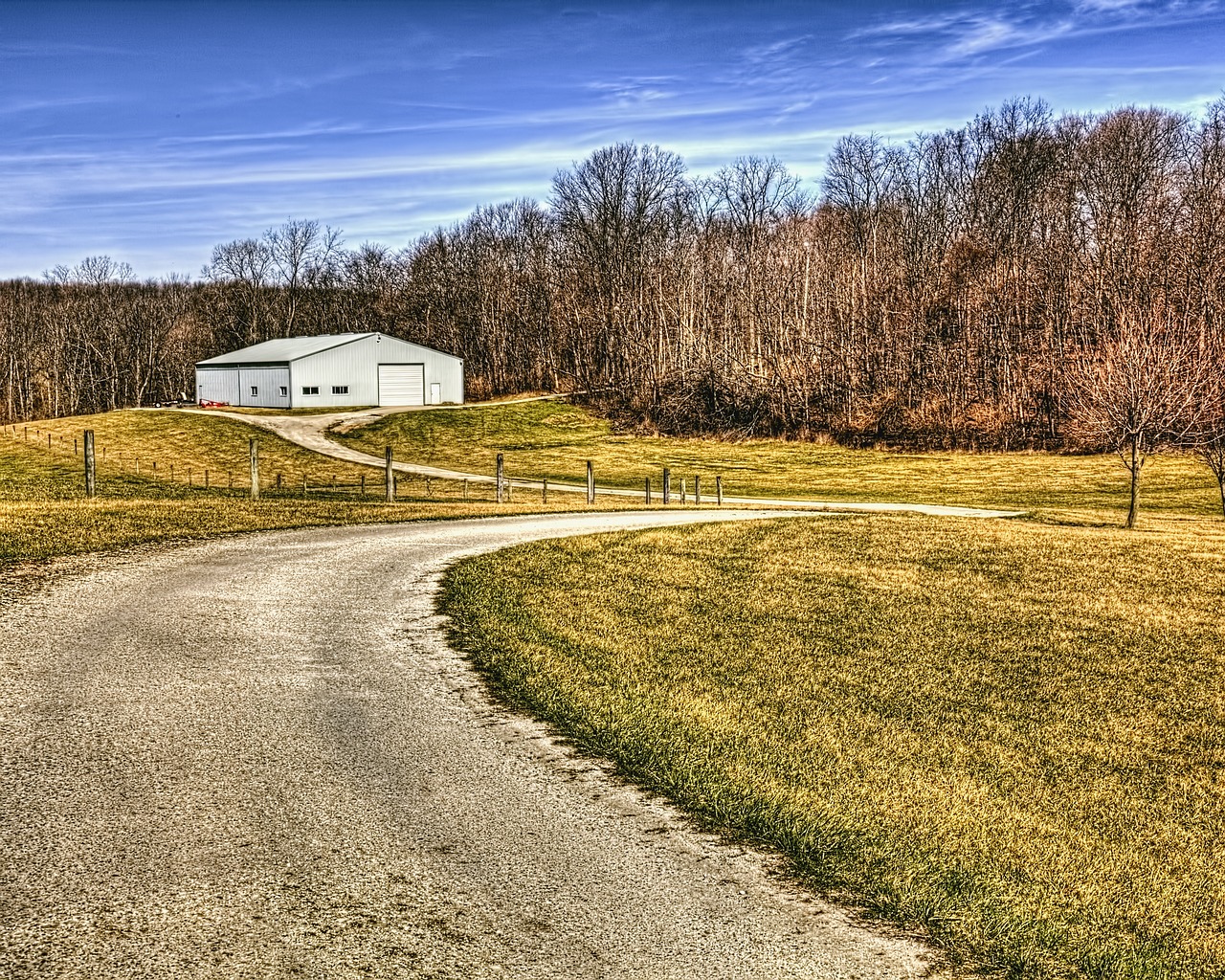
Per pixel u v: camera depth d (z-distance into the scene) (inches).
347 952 187.5
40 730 295.1
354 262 4441.4
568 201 3853.3
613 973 185.9
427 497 1542.8
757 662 444.5
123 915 196.4
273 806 251.4
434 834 240.8
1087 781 342.0
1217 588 666.2
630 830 248.8
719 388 2605.8
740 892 220.7
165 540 629.0
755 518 963.3
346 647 403.2
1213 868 276.1
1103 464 1959.9
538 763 290.8
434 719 324.2
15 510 681.0
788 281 2886.3
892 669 455.8
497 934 197.2
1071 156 2903.5
